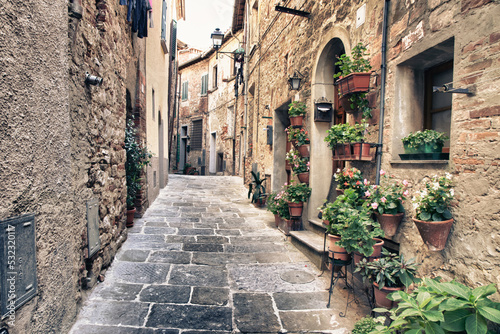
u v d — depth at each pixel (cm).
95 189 302
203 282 330
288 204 512
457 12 209
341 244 275
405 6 270
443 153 232
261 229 558
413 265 238
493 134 182
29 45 170
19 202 163
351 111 353
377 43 315
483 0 189
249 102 1142
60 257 211
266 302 294
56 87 202
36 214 179
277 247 458
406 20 268
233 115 1698
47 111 191
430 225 210
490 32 184
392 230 270
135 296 290
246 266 381
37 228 180
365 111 322
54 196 201
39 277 183
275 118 751
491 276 180
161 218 597
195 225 561
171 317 259
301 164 507
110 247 355
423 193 218
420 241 247
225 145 1747
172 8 1318
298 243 449
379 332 190
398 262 243
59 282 210
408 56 263
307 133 514
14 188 158
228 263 388
